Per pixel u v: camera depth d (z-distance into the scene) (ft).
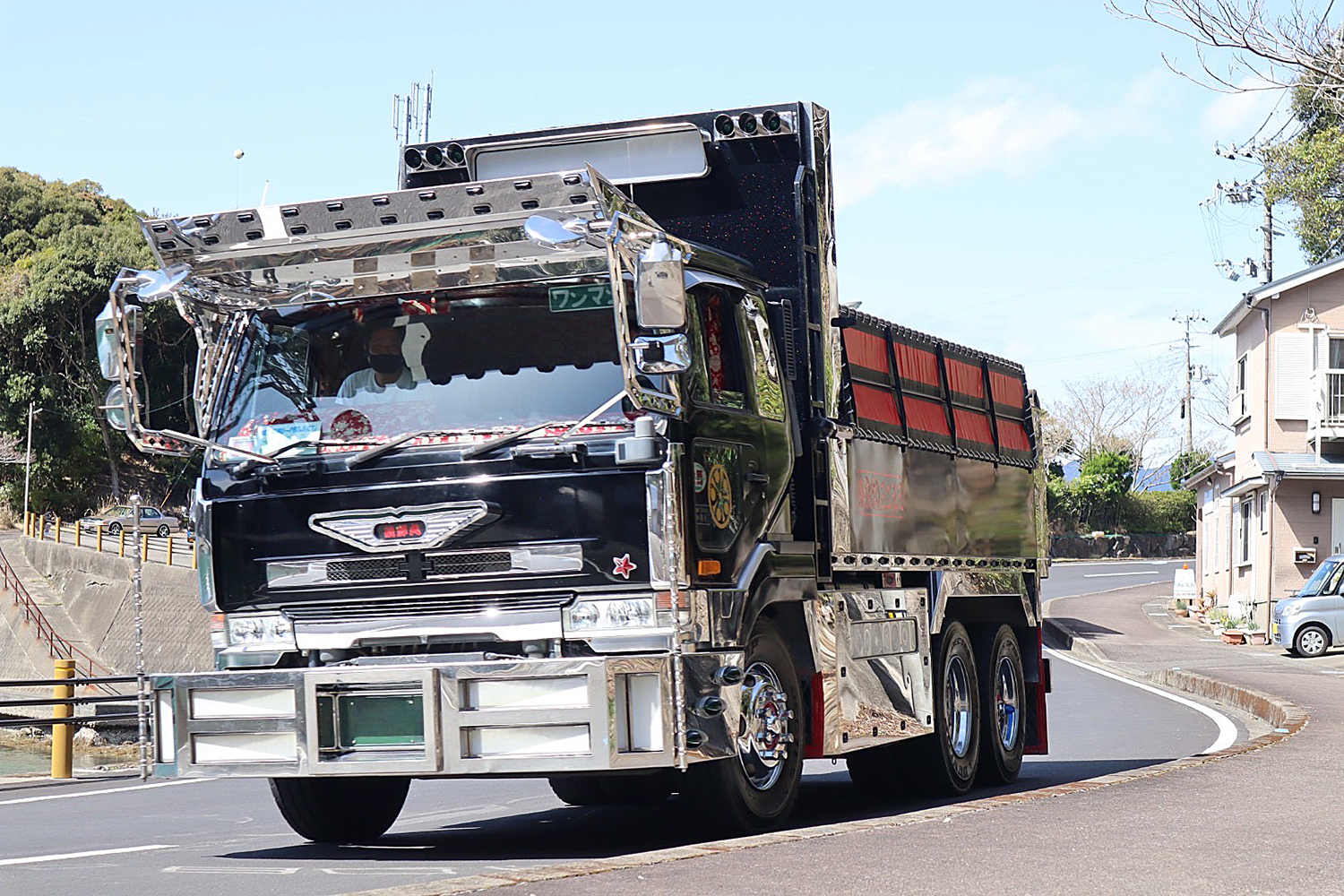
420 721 25.25
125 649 177.27
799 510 30.09
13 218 281.54
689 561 25.36
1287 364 125.59
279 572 26.66
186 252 26.96
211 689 26.45
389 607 26.09
